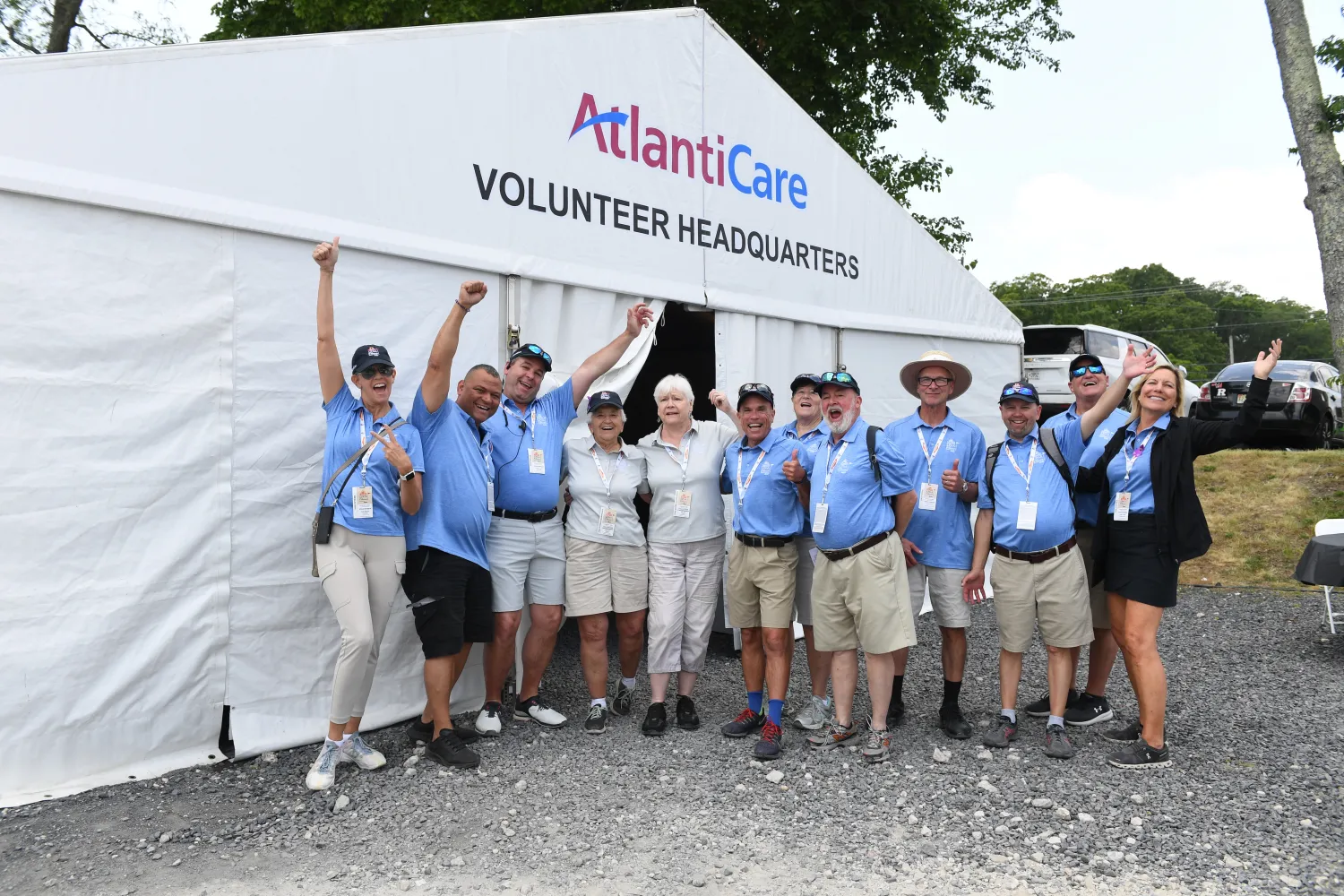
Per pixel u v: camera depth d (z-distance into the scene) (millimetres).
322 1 12586
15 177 3367
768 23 13742
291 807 3480
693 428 4602
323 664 4223
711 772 3912
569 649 6281
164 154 3746
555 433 4453
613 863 3059
